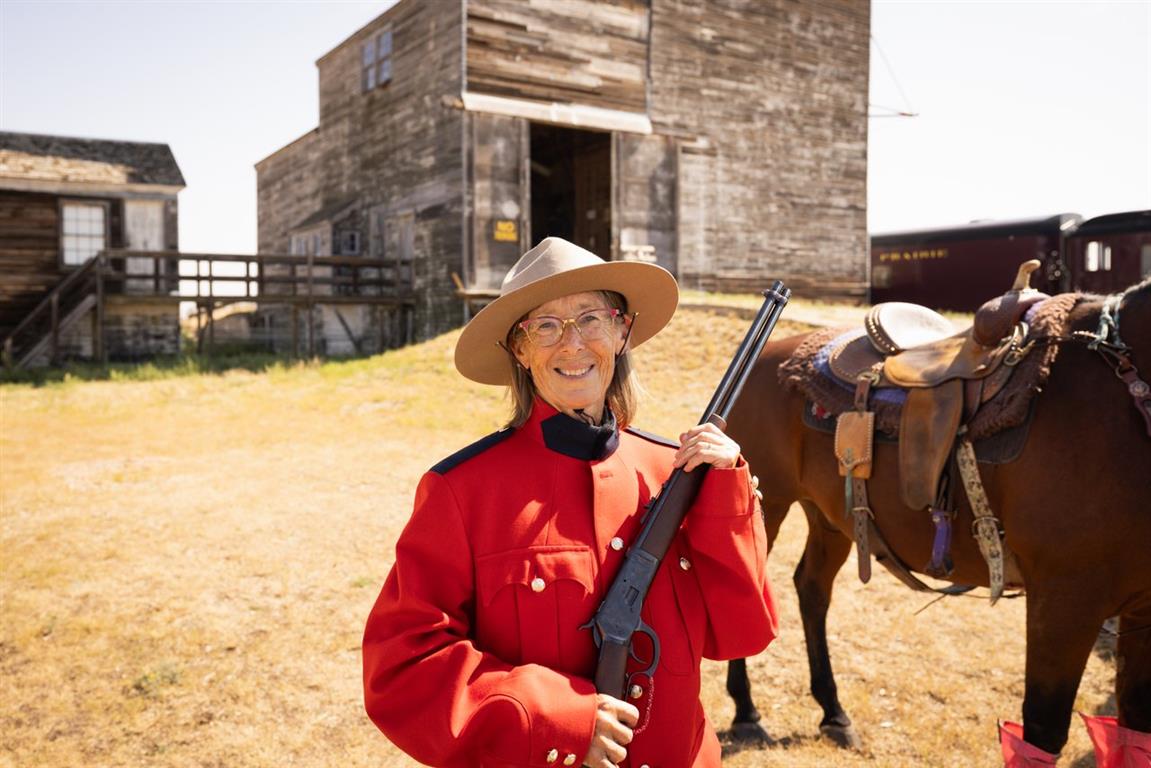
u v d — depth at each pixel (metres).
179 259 18.27
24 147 19.53
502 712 1.37
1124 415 2.54
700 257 19.67
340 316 20.81
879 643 4.54
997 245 20.08
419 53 18.69
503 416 10.83
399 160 19.84
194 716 3.93
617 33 18.53
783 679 4.18
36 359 18.62
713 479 1.64
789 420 3.51
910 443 2.93
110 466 8.73
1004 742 2.60
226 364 16.98
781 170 20.92
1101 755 2.60
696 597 1.70
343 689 4.18
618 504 1.65
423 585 1.54
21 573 5.62
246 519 6.84
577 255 1.69
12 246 18.92
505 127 17.39
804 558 3.76
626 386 1.88
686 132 19.41
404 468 8.55
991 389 2.77
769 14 20.66
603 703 1.42
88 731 3.80
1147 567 2.51
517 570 1.54
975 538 2.80
